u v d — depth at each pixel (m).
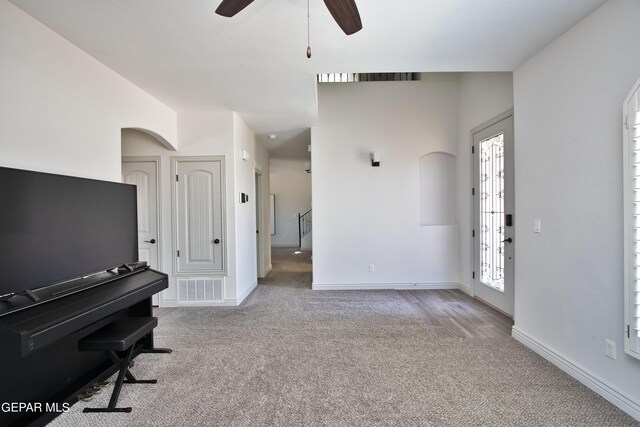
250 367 2.40
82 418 1.84
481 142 4.00
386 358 2.52
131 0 1.78
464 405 1.91
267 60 2.57
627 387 1.82
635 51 1.74
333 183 4.73
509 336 2.92
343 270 4.76
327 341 2.86
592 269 2.04
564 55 2.23
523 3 1.87
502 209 3.57
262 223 5.73
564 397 1.97
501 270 3.62
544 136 2.45
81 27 2.04
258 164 5.39
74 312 1.70
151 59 2.51
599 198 1.98
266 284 5.16
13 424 1.72
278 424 1.75
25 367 1.79
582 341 2.12
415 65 2.70
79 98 2.30
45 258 1.81
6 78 1.76
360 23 1.67
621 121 1.83
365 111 4.71
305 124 4.55
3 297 1.57
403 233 4.73
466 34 2.21
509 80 3.37
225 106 3.72
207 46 2.33
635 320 1.72
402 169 4.71
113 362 2.32
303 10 1.90
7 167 1.68
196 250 3.98
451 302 4.03
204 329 3.17
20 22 1.84
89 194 2.17
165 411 1.88
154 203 3.96
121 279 2.38
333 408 1.89
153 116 3.39
